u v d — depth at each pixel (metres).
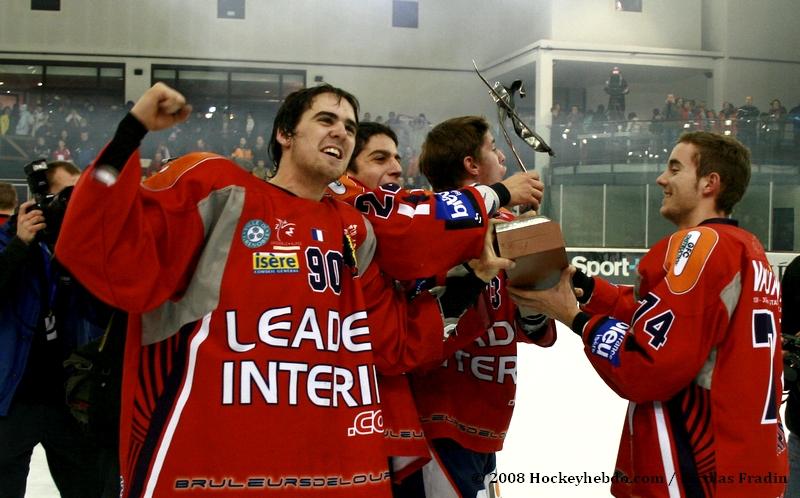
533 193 2.46
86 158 16.91
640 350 2.26
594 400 6.21
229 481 1.89
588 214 14.90
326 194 2.42
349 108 2.18
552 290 2.46
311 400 1.97
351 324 2.11
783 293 3.62
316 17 23.06
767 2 23.22
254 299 1.97
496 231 2.33
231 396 1.91
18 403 3.14
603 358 2.34
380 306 2.29
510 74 23.59
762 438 2.29
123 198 1.78
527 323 2.71
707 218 2.55
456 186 2.94
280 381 1.94
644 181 14.60
